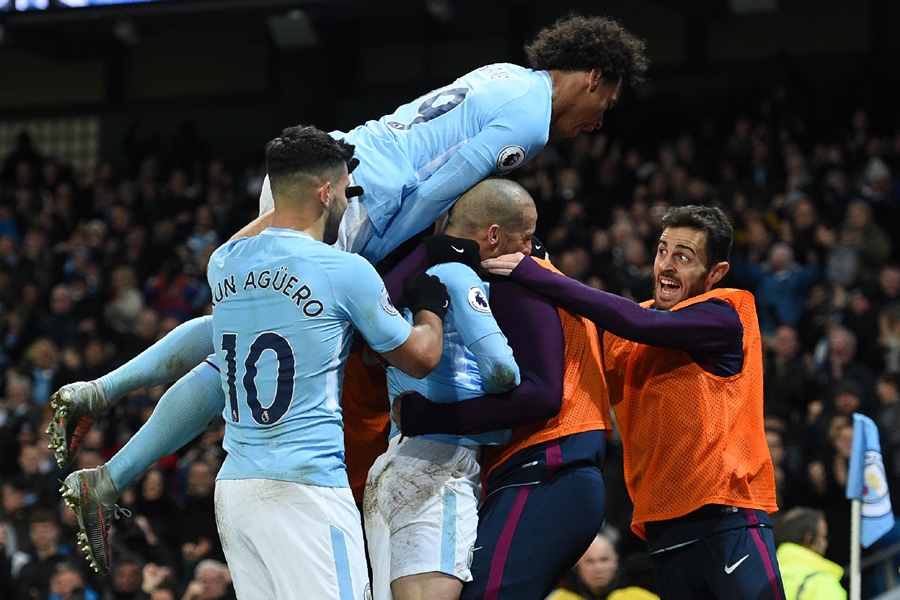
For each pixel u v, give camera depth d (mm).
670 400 4895
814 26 19047
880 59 18625
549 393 4414
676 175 14977
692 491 4832
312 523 4246
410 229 4715
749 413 4922
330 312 4293
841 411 9906
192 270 16297
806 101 16906
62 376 13695
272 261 4344
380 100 20953
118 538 9719
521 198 4621
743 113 17359
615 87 4953
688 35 19625
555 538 4449
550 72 4910
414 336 4270
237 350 4371
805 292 12609
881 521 5871
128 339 14758
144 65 22422
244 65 22047
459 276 4457
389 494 4500
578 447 4539
